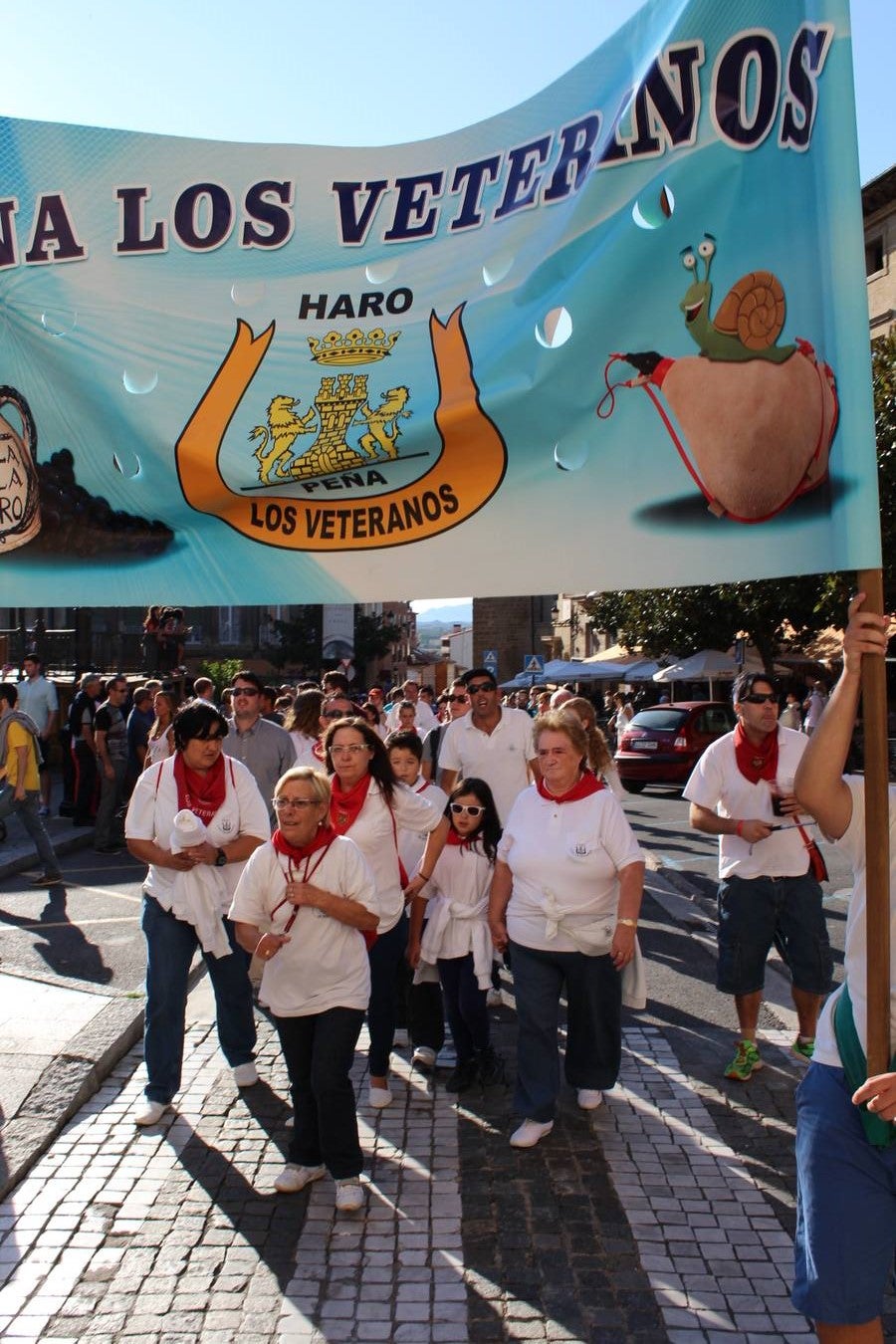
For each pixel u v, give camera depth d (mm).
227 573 3248
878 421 20469
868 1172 2504
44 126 3260
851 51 2506
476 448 3055
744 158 2699
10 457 3355
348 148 3133
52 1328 3367
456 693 9844
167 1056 4895
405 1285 3600
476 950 5336
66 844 12664
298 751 7473
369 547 3150
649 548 2863
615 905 4766
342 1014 4117
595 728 6465
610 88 2881
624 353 2873
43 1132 4621
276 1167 4445
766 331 2680
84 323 3275
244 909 4184
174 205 3221
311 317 3170
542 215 2975
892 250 30750
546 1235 3924
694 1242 3883
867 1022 2439
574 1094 5250
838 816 2658
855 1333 2443
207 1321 3406
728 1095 5234
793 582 24719
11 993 6230
